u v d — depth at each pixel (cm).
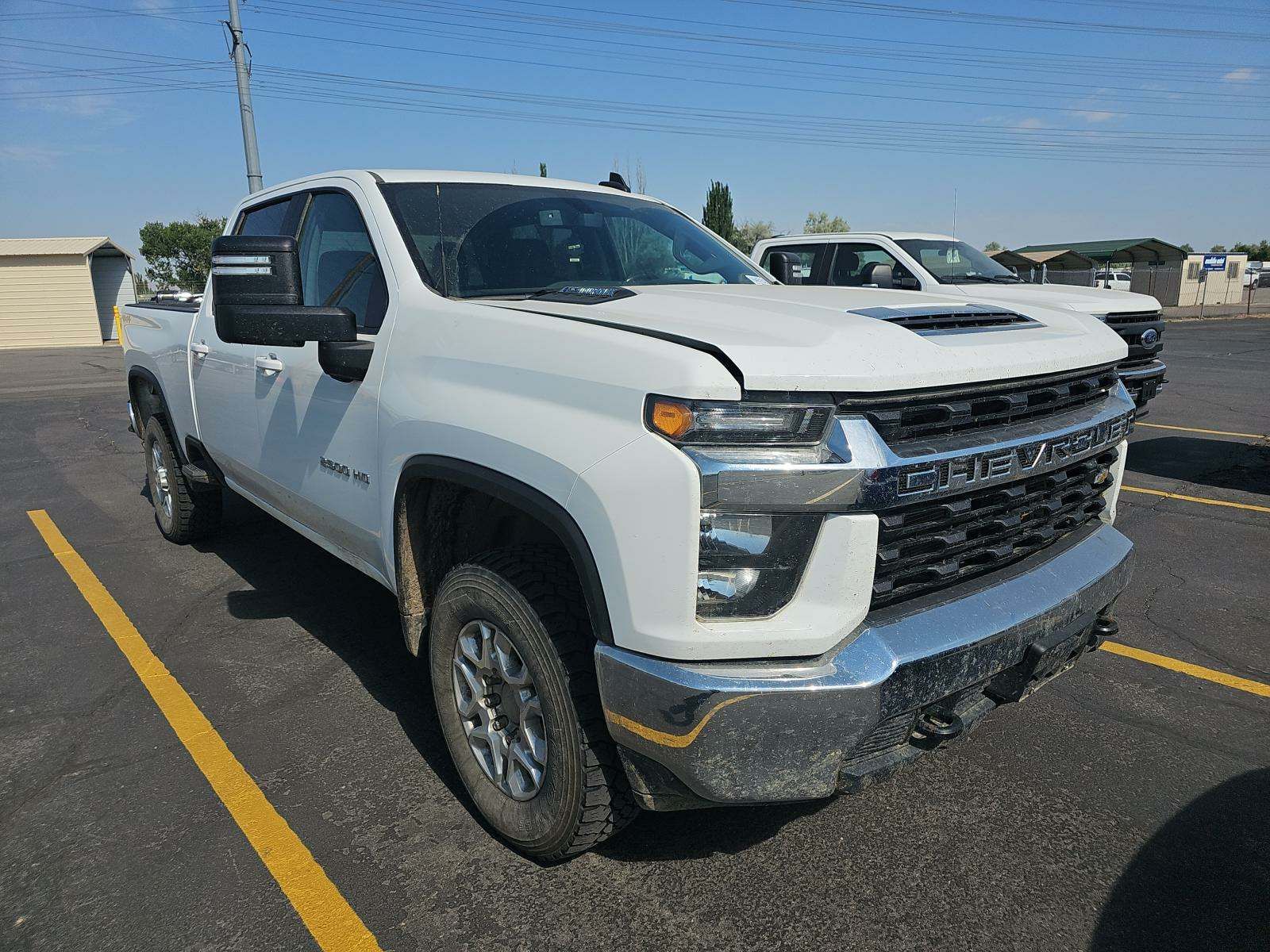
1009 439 224
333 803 285
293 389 342
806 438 192
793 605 197
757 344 198
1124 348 282
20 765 310
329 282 338
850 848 262
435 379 259
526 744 245
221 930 230
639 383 198
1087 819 277
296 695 359
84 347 2825
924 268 831
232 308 264
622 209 369
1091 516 284
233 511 641
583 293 272
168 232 5047
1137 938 227
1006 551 239
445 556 288
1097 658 394
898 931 229
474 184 341
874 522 198
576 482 205
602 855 259
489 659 254
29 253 2838
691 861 257
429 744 321
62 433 1034
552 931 229
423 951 222
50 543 577
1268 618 438
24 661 395
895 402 202
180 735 329
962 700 228
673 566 190
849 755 205
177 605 461
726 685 190
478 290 295
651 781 214
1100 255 4166
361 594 473
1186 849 263
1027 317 278
